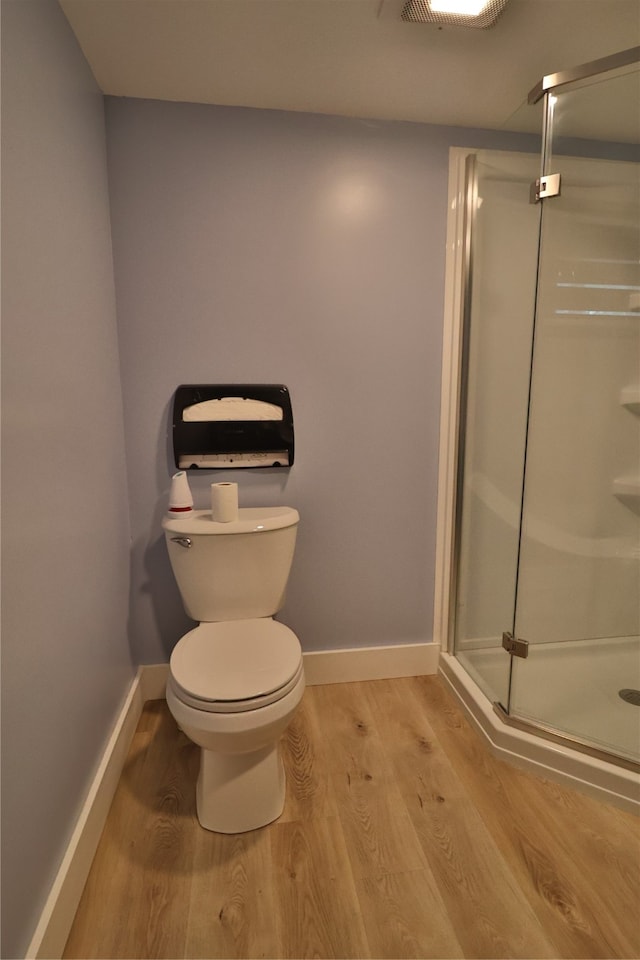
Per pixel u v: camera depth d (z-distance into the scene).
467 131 1.72
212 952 0.98
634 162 1.68
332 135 1.65
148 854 1.19
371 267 1.73
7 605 0.81
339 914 1.05
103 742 1.35
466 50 1.34
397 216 1.72
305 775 1.45
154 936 1.01
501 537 1.74
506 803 1.34
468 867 1.15
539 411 1.80
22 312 0.91
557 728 1.48
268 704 1.15
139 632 1.80
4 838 0.78
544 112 1.51
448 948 0.98
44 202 1.04
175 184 1.59
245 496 1.79
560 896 1.08
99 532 1.37
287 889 1.10
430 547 1.94
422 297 1.77
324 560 1.87
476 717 1.65
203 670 1.24
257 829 1.27
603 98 1.45
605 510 1.95
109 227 1.56
